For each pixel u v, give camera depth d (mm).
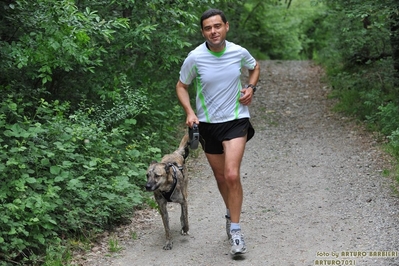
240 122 7781
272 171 12188
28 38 9664
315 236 8523
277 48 36188
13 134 8516
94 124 10148
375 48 19375
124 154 10969
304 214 9508
